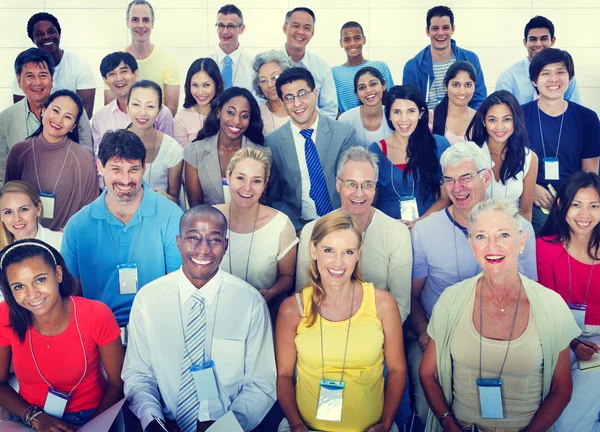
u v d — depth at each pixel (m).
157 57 5.21
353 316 2.56
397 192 3.79
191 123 4.55
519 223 2.48
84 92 5.27
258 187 3.16
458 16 5.54
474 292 2.55
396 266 3.07
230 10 5.11
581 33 5.54
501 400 2.46
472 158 3.01
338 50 5.62
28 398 2.61
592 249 3.01
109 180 3.06
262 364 2.68
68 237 3.17
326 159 3.85
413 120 3.67
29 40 5.54
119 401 2.54
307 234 3.10
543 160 4.16
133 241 3.16
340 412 2.49
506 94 3.70
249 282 3.26
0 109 5.61
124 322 3.16
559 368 2.50
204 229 2.58
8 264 2.43
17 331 2.52
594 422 2.67
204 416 2.57
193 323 2.63
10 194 3.32
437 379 2.62
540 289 2.51
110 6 5.51
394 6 5.56
